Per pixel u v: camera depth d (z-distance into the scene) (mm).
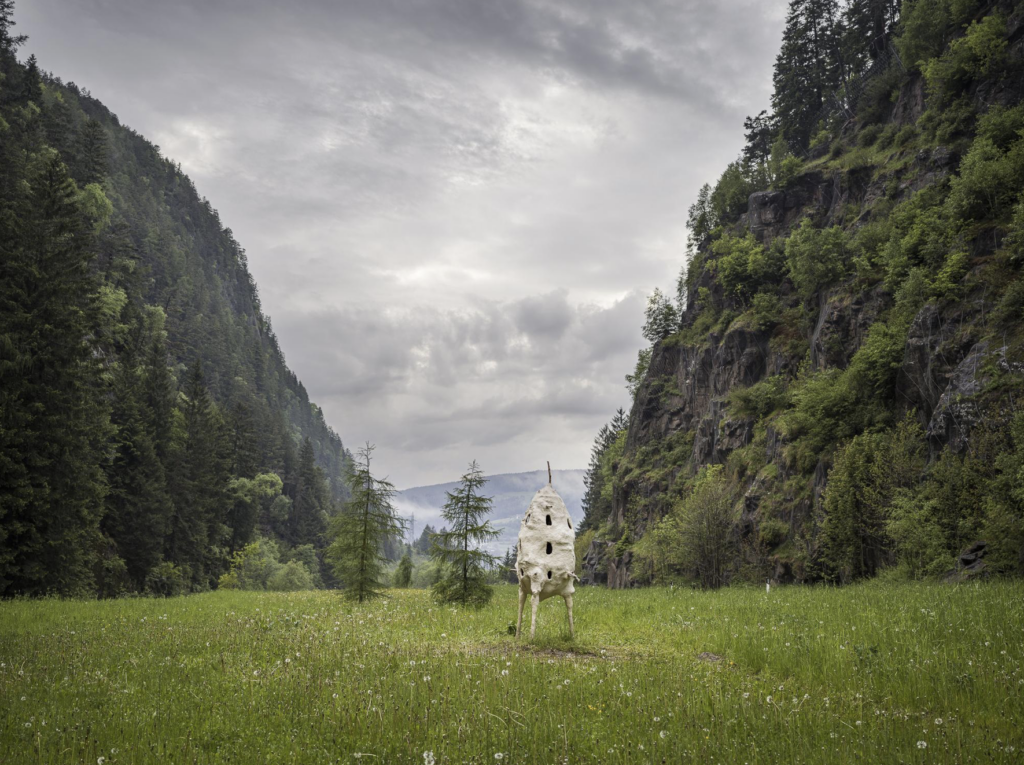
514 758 6156
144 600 28047
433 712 7523
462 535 22281
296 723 7309
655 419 93062
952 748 6184
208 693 8672
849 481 38938
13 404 35188
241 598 28828
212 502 75062
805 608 18594
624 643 13891
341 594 27578
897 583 29594
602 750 6340
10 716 7445
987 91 57500
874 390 45656
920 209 53750
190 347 193500
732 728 6965
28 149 94562
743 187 101188
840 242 63656
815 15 111562
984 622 13023
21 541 35406
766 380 65188
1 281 39531
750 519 50969
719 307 87375
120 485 55500
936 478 32219
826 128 100062
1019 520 26359
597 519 118500
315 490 152250
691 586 46500
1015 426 28203
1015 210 39844
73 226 43719
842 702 8234
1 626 17719
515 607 21625
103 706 8078
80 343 40844
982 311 37375
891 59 87562
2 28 118938
